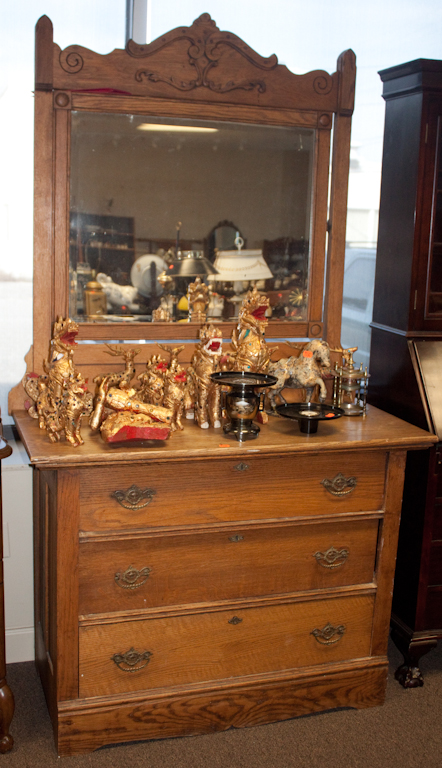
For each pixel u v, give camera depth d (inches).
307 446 78.7
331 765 79.3
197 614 81.0
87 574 76.4
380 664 89.9
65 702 78.1
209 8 103.2
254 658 84.8
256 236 93.0
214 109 88.4
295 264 95.3
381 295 102.7
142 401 84.5
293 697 86.8
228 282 92.9
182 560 79.5
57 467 71.2
